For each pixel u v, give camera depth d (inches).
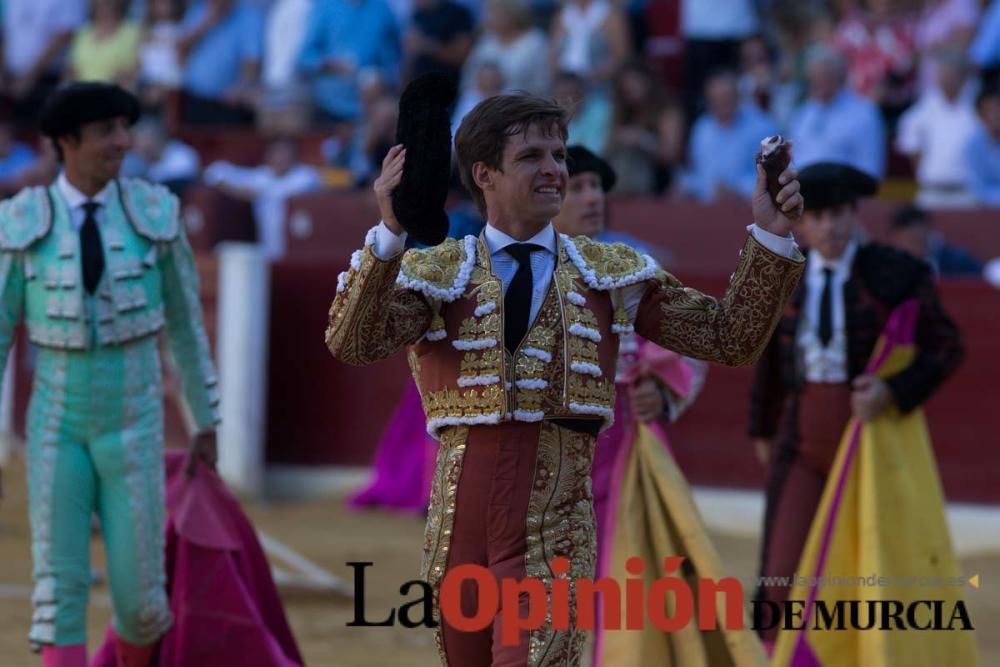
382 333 338.0
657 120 1200.8
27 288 490.9
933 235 1034.7
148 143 1248.2
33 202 491.8
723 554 923.4
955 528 973.2
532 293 350.9
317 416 1119.0
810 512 547.5
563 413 349.4
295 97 1344.7
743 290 346.9
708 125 1175.0
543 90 1213.1
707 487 1026.7
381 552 879.7
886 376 541.0
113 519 489.1
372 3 1371.8
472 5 1417.3
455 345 347.9
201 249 1206.3
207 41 1393.9
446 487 351.6
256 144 1338.6
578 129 1160.8
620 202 1131.9
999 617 733.3
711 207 1112.8
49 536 483.8
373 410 1111.0
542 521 346.6
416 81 327.0
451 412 349.7
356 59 1360.7
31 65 1503.4
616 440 492.1
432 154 323.6
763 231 343.0
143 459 492.4
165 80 1395.2
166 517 530.0
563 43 1229.1
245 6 1407.5
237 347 1098.1
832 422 546.9
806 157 1120.2
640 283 359.6
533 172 347.6
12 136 1441.9
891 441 537.3
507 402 344.2
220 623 516.4
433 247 355.6
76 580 484.1
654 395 476.4
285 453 1123.9
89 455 489.4
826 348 546.9
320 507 1071.0
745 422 1020.5
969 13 1222.9
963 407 978.1
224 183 1272.1
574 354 349.4
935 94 1152.8
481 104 354.0
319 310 1120.2
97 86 487.2
